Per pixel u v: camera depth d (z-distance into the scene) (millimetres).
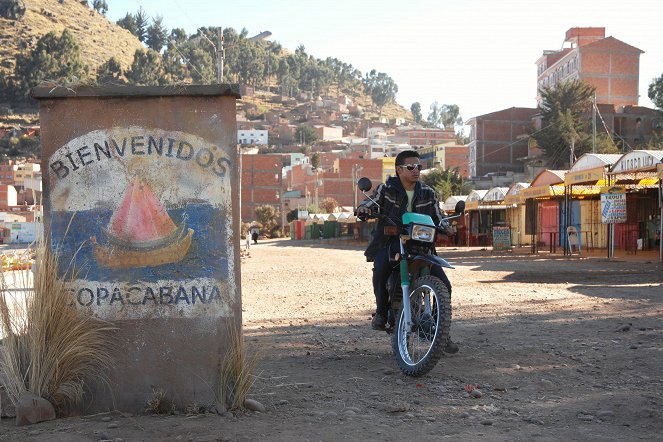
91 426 4000
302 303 11727
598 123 85375
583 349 6461
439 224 5801
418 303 5535
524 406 4484
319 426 4004
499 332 7656
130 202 4352
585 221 33312
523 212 40562
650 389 4875
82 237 4340
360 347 6867
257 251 45906
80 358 4277
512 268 19672
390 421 4129
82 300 4324
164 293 4324
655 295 11398
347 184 123125
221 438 3744
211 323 4332
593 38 110125
